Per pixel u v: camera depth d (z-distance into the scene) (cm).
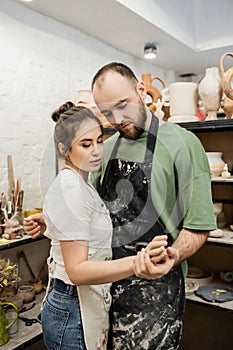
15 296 209
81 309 104
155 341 123
